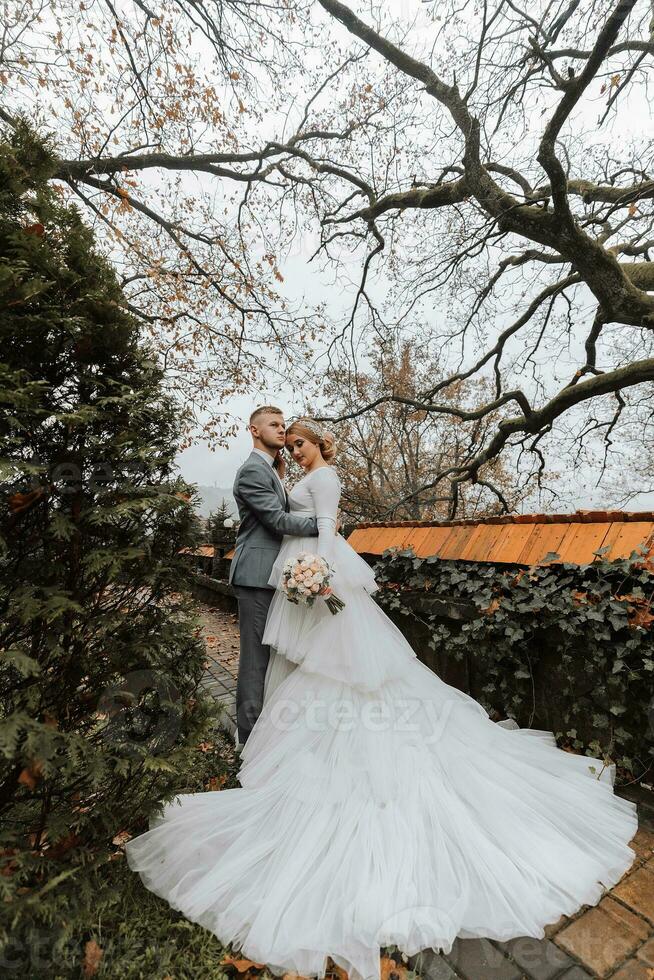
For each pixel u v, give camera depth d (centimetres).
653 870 170
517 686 272
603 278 545
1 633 143
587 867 161
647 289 611
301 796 172
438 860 154
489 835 166
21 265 145
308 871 152
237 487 244
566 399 733
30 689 138
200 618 183
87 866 141
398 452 1400
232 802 179
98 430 159
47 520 150
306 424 244
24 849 132
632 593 224
